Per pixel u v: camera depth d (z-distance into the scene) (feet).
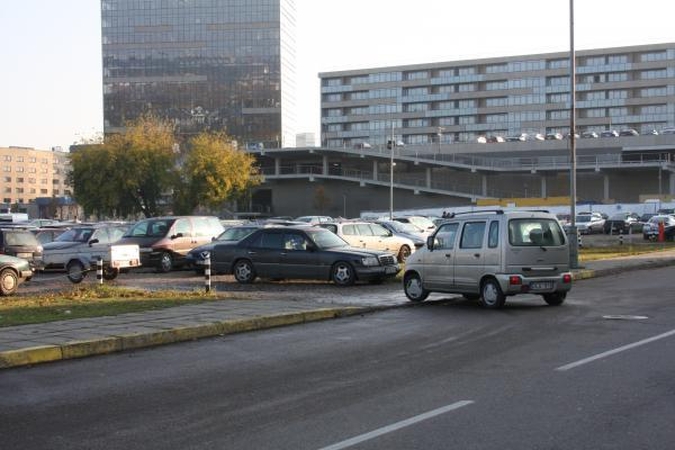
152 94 450.71
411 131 417.08
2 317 40.47
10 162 572.51
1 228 69.31
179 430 19.17
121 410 21.59
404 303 48.91
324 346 32.91
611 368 25.55
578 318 39.58
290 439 18.03
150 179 215.10
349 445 17.38
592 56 380.99
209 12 449.89
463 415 19.84
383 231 83.35
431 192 303.68
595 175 299.58
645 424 18.47
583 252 101.65
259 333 37.91
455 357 28.86
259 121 444.14
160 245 76.28
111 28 454.40
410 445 17.24
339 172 324.19
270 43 446.60
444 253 48.14
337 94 436.76
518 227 45.09
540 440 17.31
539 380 23.97
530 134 347.77
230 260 64.44
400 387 23.68
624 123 372.17
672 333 33.30
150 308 44.60
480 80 402.52
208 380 25.86
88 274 70.54
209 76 449.06
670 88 363.35
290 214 322.34
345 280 59.98
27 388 25.08
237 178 232.73
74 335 34.04
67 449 17.67
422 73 416.67
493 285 45.01
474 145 336.70
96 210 215.31
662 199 249.55
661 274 71.10
